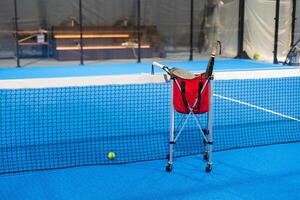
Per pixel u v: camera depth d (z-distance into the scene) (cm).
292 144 476
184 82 376
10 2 1521
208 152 396
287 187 350
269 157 429
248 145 471
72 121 581
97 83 406
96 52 1572
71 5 1598
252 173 382
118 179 367
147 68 1296
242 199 326
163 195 332
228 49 1659
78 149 453
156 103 705
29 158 423
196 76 374
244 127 553
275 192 339
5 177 370
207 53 1730
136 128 543
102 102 712
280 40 1511
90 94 766
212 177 372
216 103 713
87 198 326
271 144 475
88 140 487
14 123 566
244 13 1586
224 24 1666
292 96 762
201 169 393
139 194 334
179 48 1712
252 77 445
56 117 604
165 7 1684
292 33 1485
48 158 423
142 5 1670
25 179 365
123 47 1602
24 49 1548
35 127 546
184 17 1702
